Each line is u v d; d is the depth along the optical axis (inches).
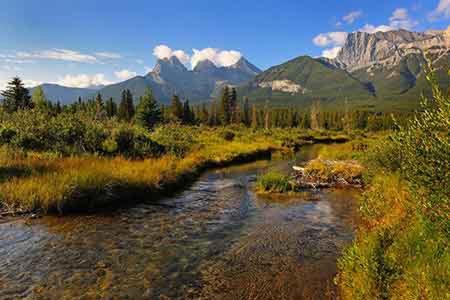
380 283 249.4
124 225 452.1
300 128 3939.5
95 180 551.8
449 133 213.8
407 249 270.8
